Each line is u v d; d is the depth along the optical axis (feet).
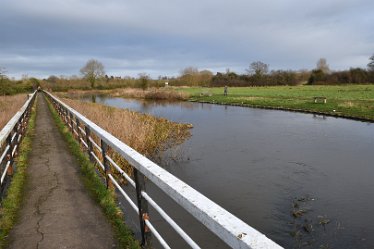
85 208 17.56
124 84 336.70
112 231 14.87
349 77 241.96
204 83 287.28
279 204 28.96
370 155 45.24
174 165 41.24
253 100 131.75
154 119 76.48
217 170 39.17
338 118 82.99
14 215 16.85
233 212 27.55
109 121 46.62
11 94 195.93
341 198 30.12
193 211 7.55
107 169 19.72
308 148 50.34
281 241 22.66
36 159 28.96
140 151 42.78
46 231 15.01
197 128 71.56
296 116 89.25
